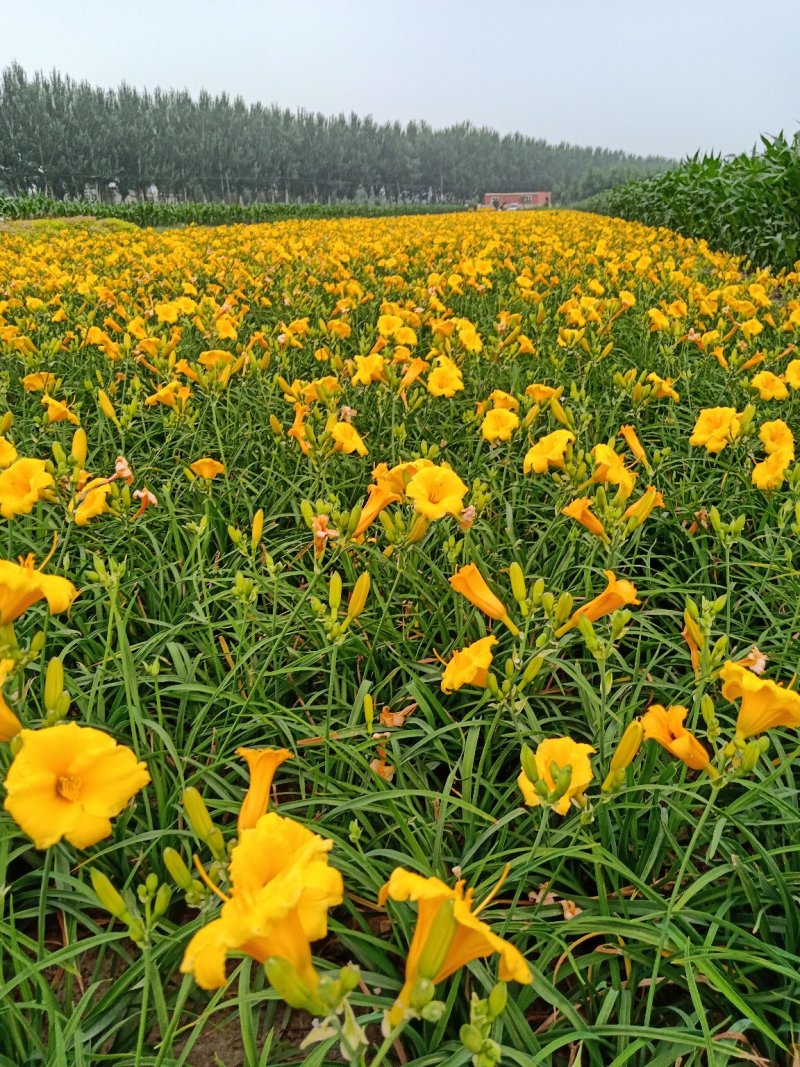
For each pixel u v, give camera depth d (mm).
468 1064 1627
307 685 3000
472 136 191375
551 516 4066
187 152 138125
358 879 1996
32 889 2135
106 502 3215
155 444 4973
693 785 2016
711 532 3816
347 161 161875
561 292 9453
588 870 2186
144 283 9531
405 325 6250
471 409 5375
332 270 10703
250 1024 1593
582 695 2605
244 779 2521
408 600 3355
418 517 2674
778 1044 1628
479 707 2568
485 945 1149
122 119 135000
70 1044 1726
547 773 1669
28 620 2879
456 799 2045
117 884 2141
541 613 3123
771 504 3586
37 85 127750
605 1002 1734
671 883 2150
